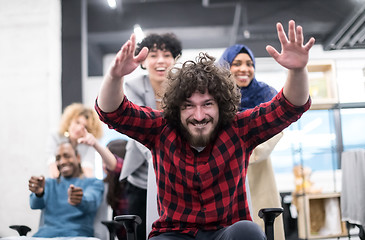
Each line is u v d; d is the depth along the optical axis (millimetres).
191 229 1231
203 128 1219
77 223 2176
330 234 2670
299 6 5527
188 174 1229
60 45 4922
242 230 1070
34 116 4449
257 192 1901
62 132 2773
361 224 2213
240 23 5758
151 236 1286
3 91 4516
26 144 4406
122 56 1088
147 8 6633
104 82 1149
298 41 1083
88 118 2793
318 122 3047
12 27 4609
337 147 2803
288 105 1191
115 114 1204
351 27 4664
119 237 2332
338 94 2537
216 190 1240
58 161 2311
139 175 2168
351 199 2299
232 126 1287
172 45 2271
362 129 3746
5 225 4090
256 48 4781
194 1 6660
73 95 5316
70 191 2102
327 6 5363
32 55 4559
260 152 1843
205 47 7305
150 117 1289
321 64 2588
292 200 3256
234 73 2127
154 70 2223
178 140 1274
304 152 3072
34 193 2189
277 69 3645
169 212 1250
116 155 2445
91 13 6621
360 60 2699
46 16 4605
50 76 4531
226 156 1249
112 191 2301
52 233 2115
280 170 5000
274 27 5562
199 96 1213
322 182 4199
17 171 4340
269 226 1333
